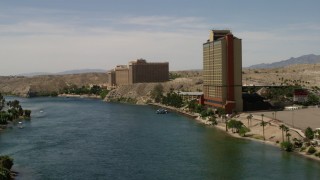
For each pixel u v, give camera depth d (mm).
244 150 195000
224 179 147750
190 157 182500
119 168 166125
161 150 199250
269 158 177250
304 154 182875
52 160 181250
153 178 150875
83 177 154000
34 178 153125
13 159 176500
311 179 145625
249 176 150625
